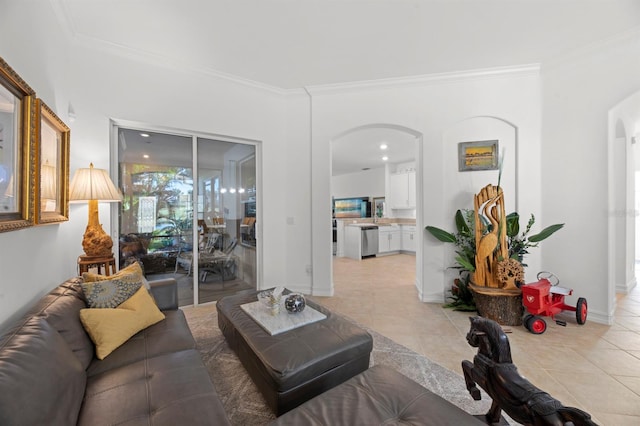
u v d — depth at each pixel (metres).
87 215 2.58
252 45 2.67
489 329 1.28
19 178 1.43
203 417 1.02
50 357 1.05
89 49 2.54
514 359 2.04
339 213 9.38
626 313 2.93
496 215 2.79
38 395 0.89
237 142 3.50
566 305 2.67
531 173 3.10
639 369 1.91
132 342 1.58
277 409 1.35
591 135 2.75
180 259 3.16
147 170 2.97
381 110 3.45
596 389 1.70
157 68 2.88
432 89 3.33
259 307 2.09
